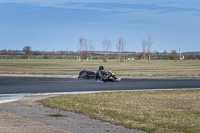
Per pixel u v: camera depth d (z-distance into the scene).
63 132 8.93
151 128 9.51
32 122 10.20
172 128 9.50
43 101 14.82
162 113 11.96
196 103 14.70
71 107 13.27
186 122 10.36
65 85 22.92
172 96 17.06
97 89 20.52
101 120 10.80
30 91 18.95
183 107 13.51
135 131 9.29
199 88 21.52
